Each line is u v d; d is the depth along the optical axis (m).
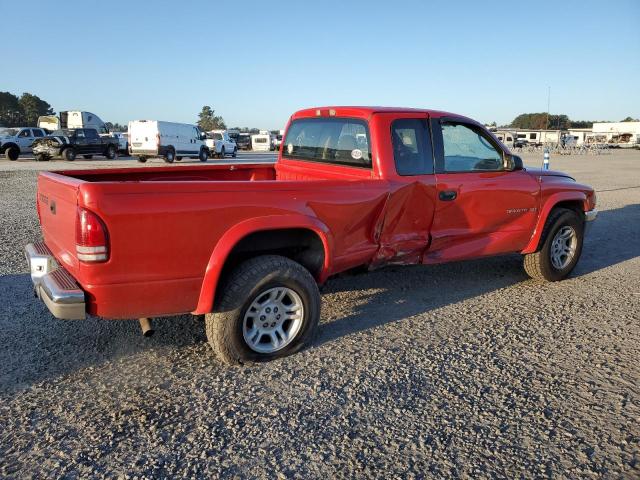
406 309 4.96
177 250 3.30
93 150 29.27
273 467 2.65
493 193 5.09
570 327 4.56
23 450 2.76
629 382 3.58
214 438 2.88
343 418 3.09
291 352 3.89
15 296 5.12
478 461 2.72
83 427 2.97
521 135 69.56
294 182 3.76
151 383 3.48
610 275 6.33
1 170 20.55
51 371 3.62
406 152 4.55
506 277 6.14
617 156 45.97
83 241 3.05
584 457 2.76
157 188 3.20
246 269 3.60
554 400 3.33
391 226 4.46
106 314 3.21
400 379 3.56
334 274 4.34
